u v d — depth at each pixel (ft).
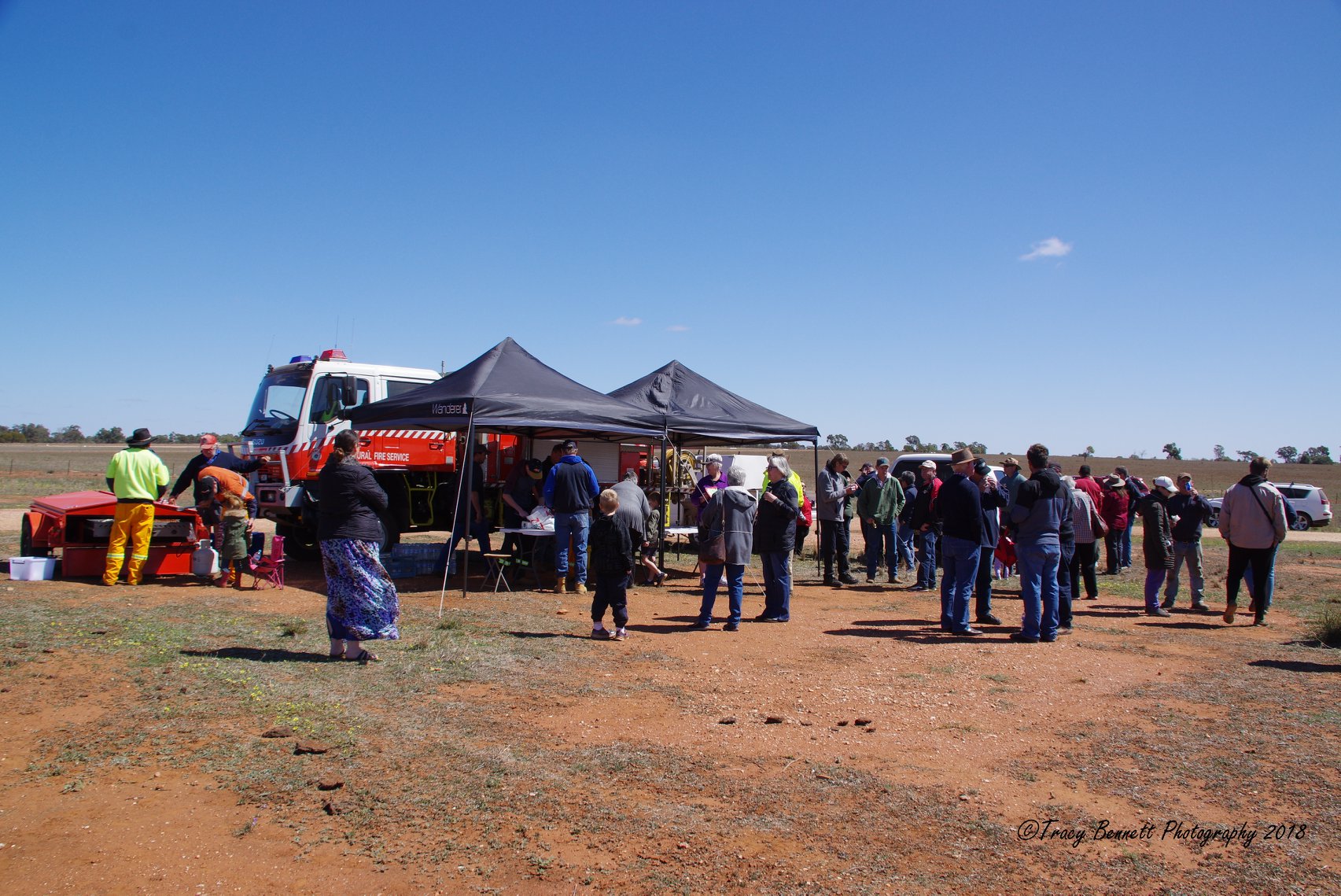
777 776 14.89
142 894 10.47
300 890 10.68
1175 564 34.14
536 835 12.27
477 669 21.35
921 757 16.10
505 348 36.70
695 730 17.33
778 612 29.78
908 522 42.93
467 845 11.94
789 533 29.71
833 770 15.25
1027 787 14.66
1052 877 11.48
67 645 22.12
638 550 39.58
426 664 21.59
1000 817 13.38
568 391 35.60
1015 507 26.91
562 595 34.17
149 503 33.37
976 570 27.84
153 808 12.82
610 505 25.63
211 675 19.57
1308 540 82.33
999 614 32.58
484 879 11.03
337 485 21.35
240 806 12.95
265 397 40.86
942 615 28.63
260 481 39.86
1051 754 16.34
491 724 17.10
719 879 11.22
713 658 23.67
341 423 38.86
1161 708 19.54
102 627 24.68
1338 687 21.56
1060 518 27.40
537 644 24.53
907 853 12.10
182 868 11.12
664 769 15.06
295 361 40.52
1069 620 28.99
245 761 14.62
